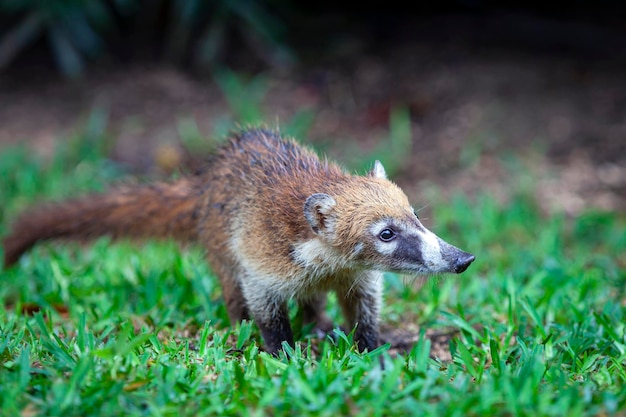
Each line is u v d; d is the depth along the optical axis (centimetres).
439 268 629
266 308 687
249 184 714
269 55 1466
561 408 483
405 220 639
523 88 1337
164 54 1500
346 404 494
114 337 660
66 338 652
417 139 1270
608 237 975
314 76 1430
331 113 1344
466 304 793
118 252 930
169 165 1201
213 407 495
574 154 1191
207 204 760
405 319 777
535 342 646
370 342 703
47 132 1303
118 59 1495
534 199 1086
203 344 621
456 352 666
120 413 490
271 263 677
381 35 1523
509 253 935
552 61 1405
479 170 1177
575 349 636
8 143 1265
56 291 805
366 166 1133
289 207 674
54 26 1441
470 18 1555
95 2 1394
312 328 750
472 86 1354
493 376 543
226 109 1352
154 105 1371
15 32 1436
